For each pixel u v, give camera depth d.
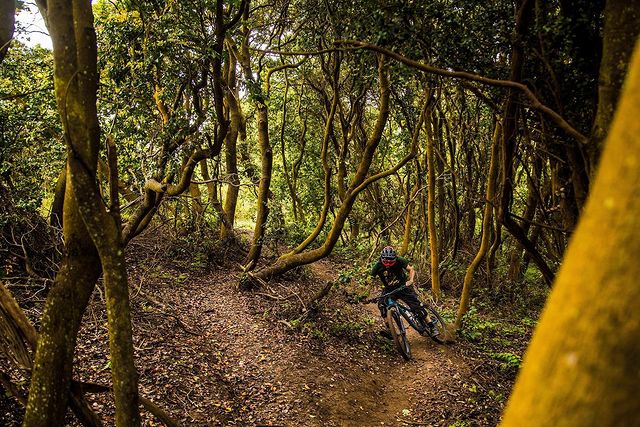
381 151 16.09
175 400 5.15
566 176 5.49
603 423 0.63
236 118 12.98
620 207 0.65
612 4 2.96
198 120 7.22
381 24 5.41
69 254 2.68
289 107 18.22
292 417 5.47
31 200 7.28
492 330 9.93
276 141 17.64
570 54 4.56
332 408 5.87
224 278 11.20
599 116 3.11
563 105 4.60
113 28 6.25
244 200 23.27
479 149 13.55
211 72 7.14
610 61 2.98
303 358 7.08
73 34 2.43
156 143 7.31
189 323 7.69
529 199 10.07
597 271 0.66
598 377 0.64
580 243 0.71
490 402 6.34
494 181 8.73
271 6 12.02
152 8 6.31
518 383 0.79
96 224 2.51
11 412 3.88
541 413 0.68
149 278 9.57
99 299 7.03
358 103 12.98
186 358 6.20
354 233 18.14
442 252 14.48
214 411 5.22
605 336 0.63
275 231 11.87
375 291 12.34
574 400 0.65
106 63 6.57
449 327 9.20
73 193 2.63
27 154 7.86
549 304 0.76
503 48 5.48
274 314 8.86
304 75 14.15
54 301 2.69
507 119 5.41
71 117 2.43
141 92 6.68
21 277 6.84
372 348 8.15
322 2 8.20
